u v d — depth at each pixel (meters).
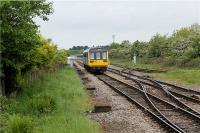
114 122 17.00
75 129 14.05
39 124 15.11
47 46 32.47
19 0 18.44
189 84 35.12
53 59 41.16
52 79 32.72
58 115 16.91
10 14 18.41
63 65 61.06
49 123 15.23
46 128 14.22
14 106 17.31
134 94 27.58
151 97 25.52
